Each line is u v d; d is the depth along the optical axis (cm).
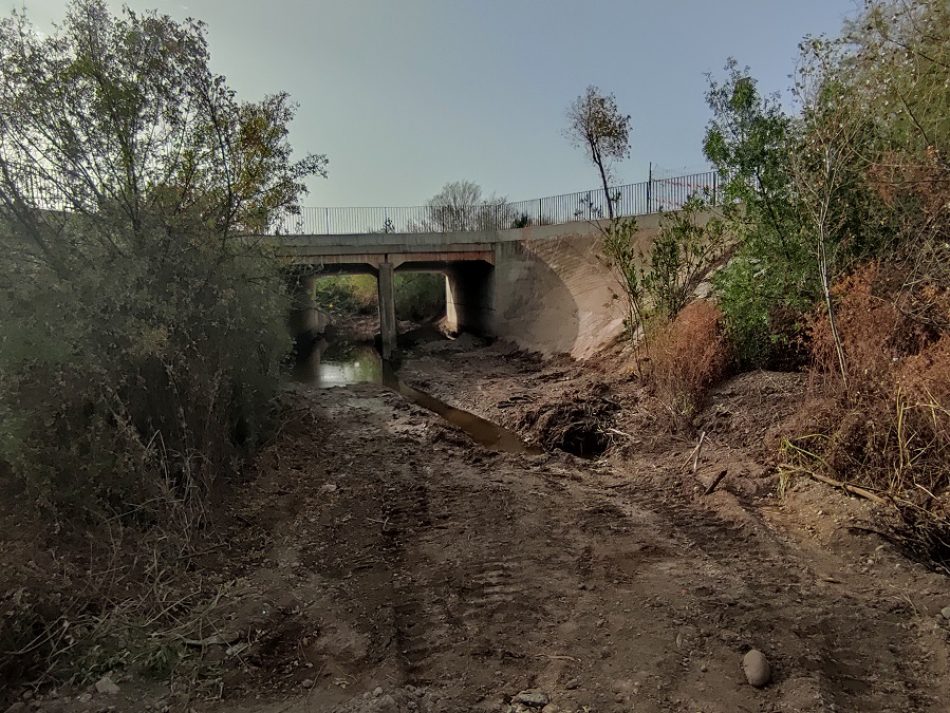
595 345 1675
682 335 1051
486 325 2730
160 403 630
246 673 389
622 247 1316
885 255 768
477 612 469
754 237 985
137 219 633
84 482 520
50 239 586
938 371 552
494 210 3275
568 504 714
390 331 2647
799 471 683
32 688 360
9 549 450
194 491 596
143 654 394
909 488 555
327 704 355
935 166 607
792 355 964
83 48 622
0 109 566
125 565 490
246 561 561
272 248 961
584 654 405
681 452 873
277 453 884
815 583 493
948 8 646
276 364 1004
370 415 1295
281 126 785
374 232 2769
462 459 948
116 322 567
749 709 345
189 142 707
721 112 1002
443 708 353
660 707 350
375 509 708
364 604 486
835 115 740
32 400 500
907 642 407
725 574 513
